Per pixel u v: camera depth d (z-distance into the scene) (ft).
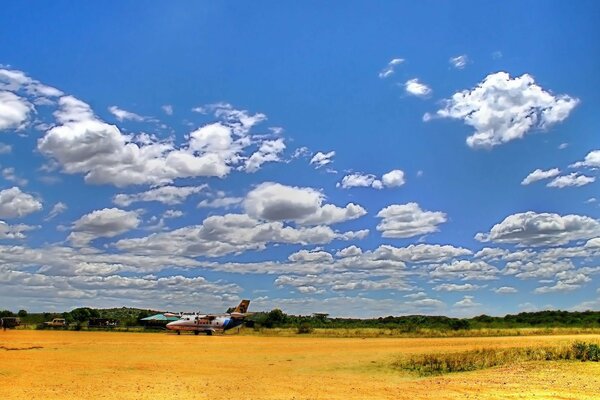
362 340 164.14
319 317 343.87
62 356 95.20
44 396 52.44
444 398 52.65
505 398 51.98
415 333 214.07
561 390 56.29
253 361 93.45
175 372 75.00
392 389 59.36
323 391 57.98
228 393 56.49
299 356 102.99
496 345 128.67
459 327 274.98
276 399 52.85
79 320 311.06
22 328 240.32
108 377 67.72
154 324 244.22
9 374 68.59
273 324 300.81
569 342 128.88
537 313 356.59
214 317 221.05
